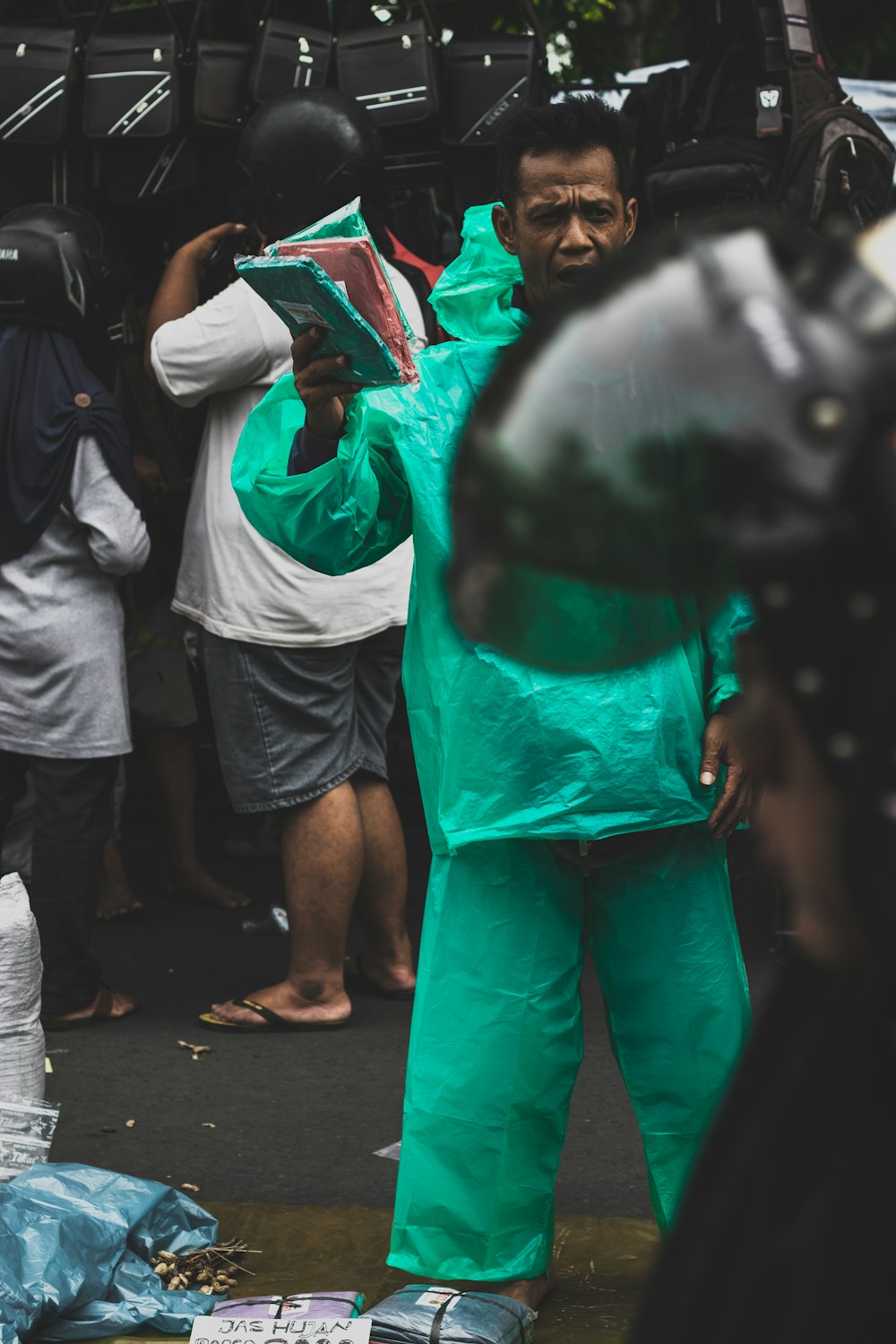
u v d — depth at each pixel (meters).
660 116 5.23
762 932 4.99
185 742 5.39
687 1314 0.74
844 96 4.90
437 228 5.87
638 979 2.44
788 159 4.75
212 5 5.52
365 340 2.05
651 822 2.31
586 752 2.29
